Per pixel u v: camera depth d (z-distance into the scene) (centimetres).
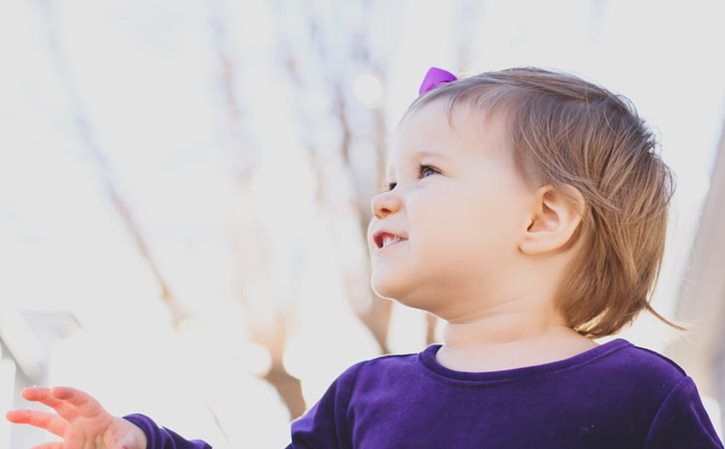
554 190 122
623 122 132
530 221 122
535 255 121
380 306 472
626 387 111
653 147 135
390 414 120
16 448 249
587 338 122
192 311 475
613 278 125
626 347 117
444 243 119
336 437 130
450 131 125
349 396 131
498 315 121
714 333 390
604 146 128
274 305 481
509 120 124
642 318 188
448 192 121
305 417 137
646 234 130
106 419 126
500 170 122
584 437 108
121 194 460
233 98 443
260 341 485
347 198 459
